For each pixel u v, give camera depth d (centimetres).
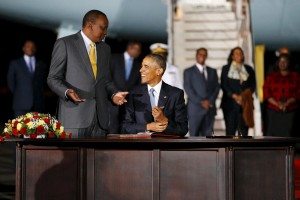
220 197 962
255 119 2462
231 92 1889
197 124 2014
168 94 1090
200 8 2905
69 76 1065
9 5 3244
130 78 1825
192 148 967
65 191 973
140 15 3219
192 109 2014
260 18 3144
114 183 974
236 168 968
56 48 1063
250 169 970
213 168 966
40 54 3241
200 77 2020
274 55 3134
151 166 971
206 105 2005
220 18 2888
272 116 1948
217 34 2855
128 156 973
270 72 2003
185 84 2027
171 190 970
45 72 1867
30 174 975
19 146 973
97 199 974
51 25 3225
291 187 978
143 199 971
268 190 975
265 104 1964
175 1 2892
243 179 970
